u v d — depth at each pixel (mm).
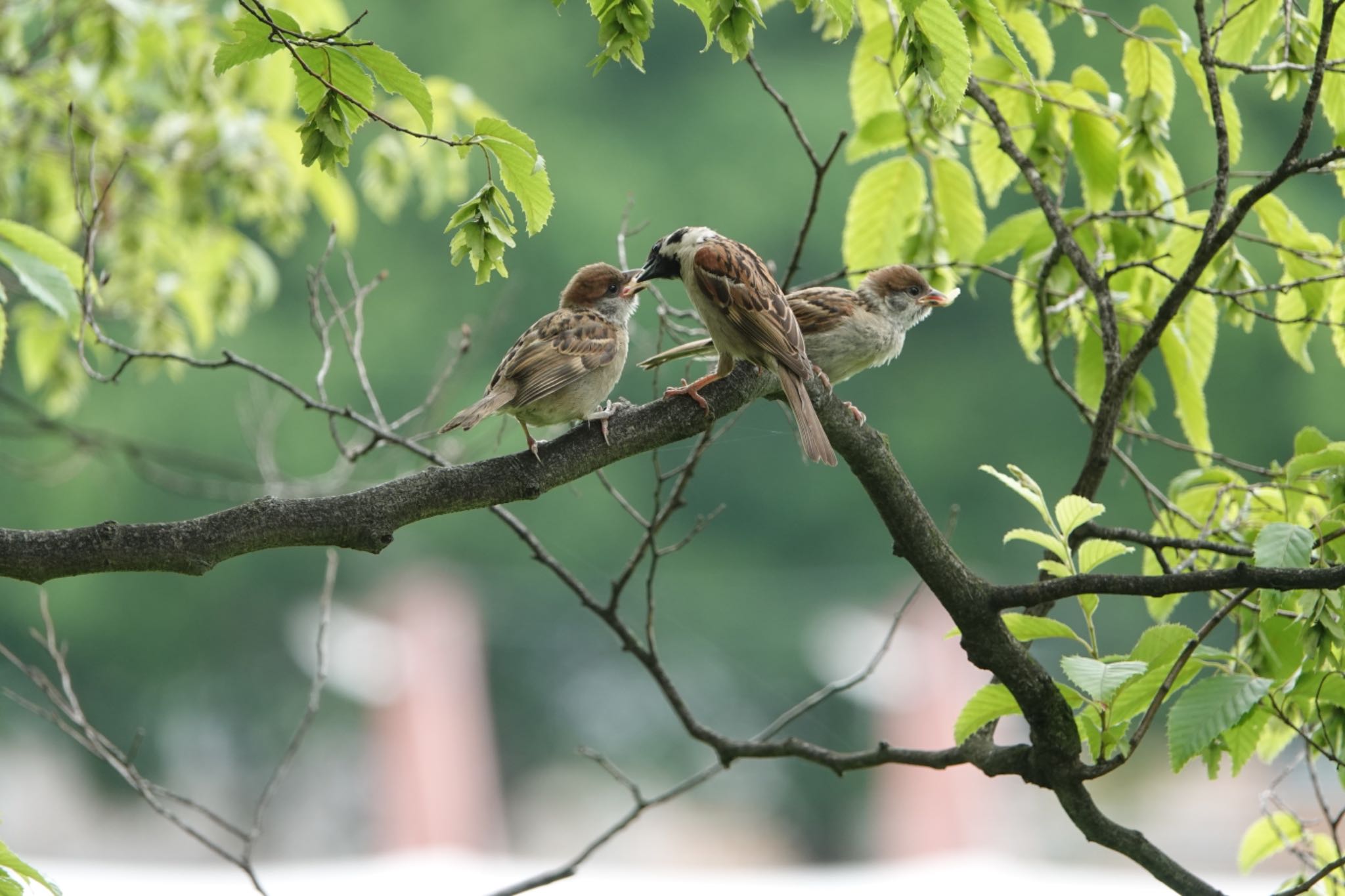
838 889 17156
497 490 4711
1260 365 22500
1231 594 6391
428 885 17719
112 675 25328
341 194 9672
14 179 9281
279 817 21719
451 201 9727
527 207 4254
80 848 24828
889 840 18000
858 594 22391
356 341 7086
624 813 21688
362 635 19938
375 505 4488
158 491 23406
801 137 6371
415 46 24859
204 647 24844
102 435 9891
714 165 24109
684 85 24938
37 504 22984
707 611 21734
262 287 10078
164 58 9266
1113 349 6344
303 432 22625
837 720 20547
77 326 6676
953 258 7793
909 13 3992
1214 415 22641
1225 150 5844
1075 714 5238
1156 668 4984
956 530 24844
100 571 4219
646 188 23750
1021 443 24844
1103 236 7207
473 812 19359
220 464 12258
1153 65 6859
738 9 4059
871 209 7816
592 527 23016
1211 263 6887
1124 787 22469
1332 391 22109
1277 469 6281
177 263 10102
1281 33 6449
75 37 9227
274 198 9727
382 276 7266
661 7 24891
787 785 20859
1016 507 24703
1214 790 22109
